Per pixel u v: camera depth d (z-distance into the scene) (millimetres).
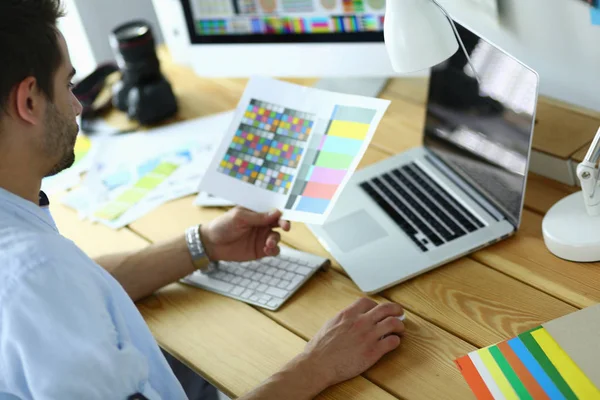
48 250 764
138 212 1329
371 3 1353
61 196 1423
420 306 1019
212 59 1565
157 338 1056
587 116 1229
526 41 1276
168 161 1446
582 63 1201
